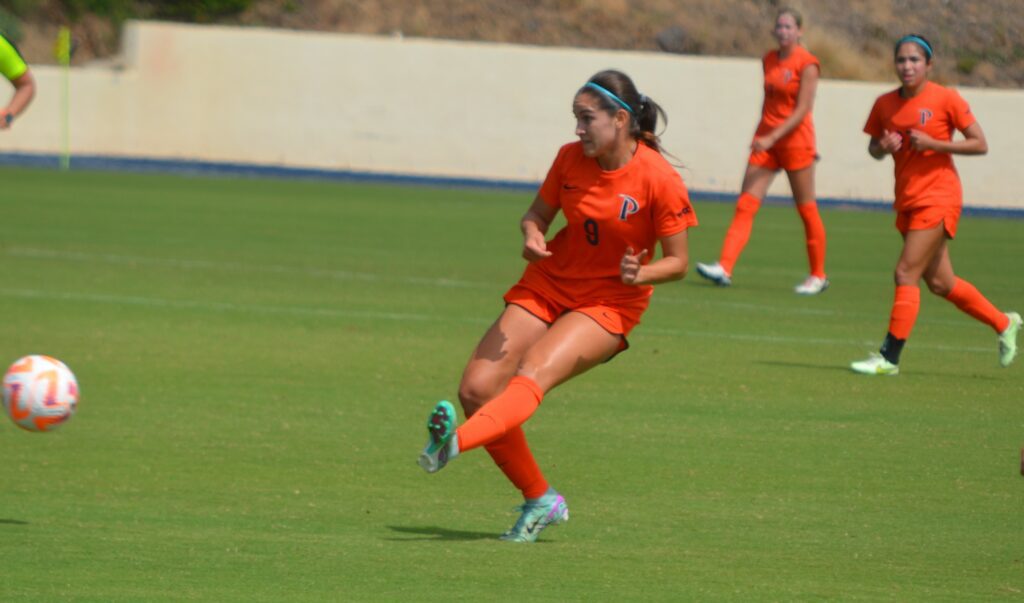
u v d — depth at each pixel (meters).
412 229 75.44
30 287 49.91
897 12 138.12
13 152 113.19
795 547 21.08
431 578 18.86
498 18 138.50
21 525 21.56
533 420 31.11
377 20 139.25
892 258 70.19
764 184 54.72
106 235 67.25
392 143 113.56
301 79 113.50
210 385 34.06
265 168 113.94
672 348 41.06
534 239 21.16
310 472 25.94
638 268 20.27
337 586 18.36
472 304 48.78
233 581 18.52
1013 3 139.75
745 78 110.31
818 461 27.41
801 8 138.25
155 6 143.38
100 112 113.88
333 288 51.94
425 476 25.86
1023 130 105.88
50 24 141.25
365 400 32.75
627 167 20.95
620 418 31.39
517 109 112.44
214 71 113.69
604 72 20.95
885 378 36.97
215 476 25.42
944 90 36.03
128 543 20.55
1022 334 45.94
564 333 20.94
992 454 28.19
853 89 108.19
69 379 21.20
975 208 106.19
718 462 27.23
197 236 68.31
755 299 52.50
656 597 18.12
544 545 21.03
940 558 20.48
